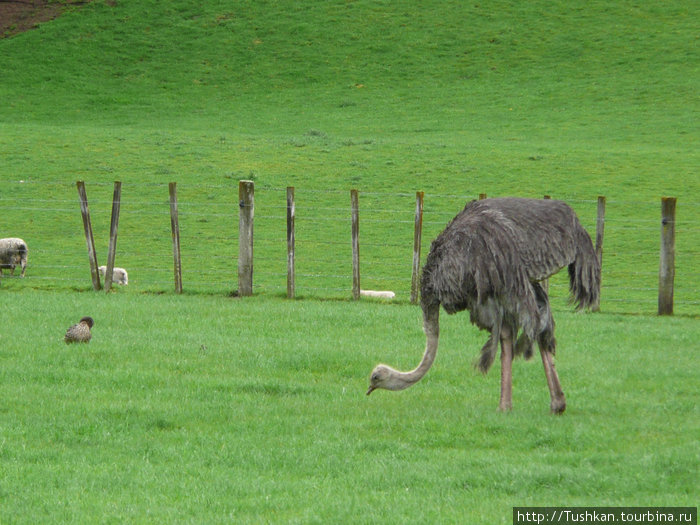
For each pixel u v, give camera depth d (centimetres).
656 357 4359
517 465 2689
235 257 8194
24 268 7306
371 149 12200
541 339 3294
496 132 14275
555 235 3291
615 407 3425
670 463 2662
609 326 5166
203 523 2269
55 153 11638
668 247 5769
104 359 4147
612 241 8450
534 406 3462
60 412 3278
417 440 2998
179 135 13112
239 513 2356
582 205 9450
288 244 6184
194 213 9575
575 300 3409
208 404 3422
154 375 3847
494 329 3291
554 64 18700
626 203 9500
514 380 3938
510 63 19012
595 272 3366
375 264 7956
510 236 3231
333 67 19550
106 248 8462
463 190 10162
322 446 2919
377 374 3322
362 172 10981
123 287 6612
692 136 13275
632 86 16850
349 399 3569
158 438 3020
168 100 17988
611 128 14200
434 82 18362
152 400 3475
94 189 10275
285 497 2467
